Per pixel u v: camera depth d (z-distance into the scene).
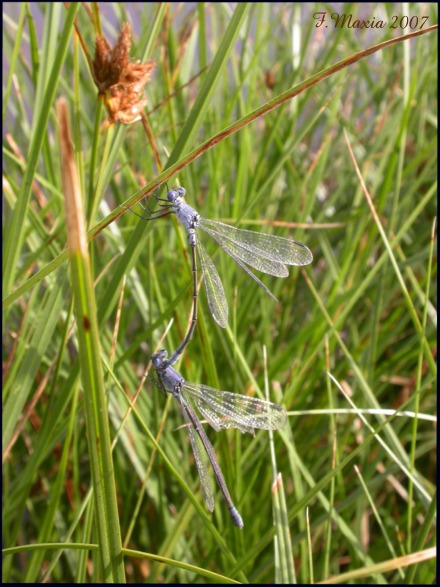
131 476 0.21
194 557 0.20
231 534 0.17
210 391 0.15
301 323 0.25
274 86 0.27
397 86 0.28
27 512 0.23
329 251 0.23
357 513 0.19
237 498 0.17
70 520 0.21
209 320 0.20
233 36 0.12
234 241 0.16
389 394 0.26
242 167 0.20
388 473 0.18
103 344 0.18
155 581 0.19
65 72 0.25
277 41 0.29
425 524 0.14
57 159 0.23
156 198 0.14
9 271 0.15
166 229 0.22
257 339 0.22
